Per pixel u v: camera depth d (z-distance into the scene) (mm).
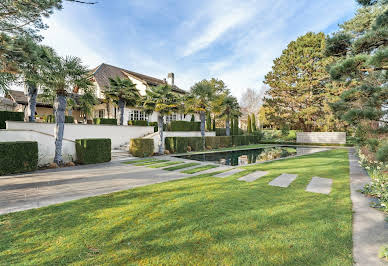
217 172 7652
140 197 4414
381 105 5195
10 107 17969
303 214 3316
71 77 9211
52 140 9984
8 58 6848
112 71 24266
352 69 4984
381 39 4805
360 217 3225
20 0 6168
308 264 2014
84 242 2480
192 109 18984
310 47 27078
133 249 2318
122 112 16969
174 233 2691
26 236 2646
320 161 10188
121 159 12148
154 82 25969
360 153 9438
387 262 2031
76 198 4426
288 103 29109
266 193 4609
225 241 2471
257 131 33406
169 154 15242
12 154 7539
